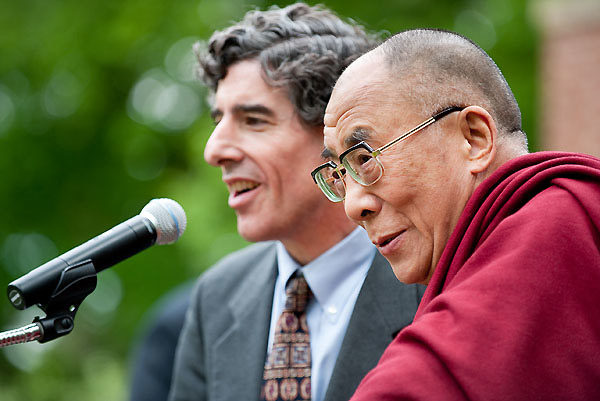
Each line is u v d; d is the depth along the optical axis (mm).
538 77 7992
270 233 2674
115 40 8539
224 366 2795
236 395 2711
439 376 1574
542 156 1838
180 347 3072
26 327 2000
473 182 1912
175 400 2986
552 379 1544
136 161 9000
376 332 2541
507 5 8211
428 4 8188
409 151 1897
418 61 1924
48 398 9695
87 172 9305
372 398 1586
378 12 8094
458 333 1578
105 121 9117
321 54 2664
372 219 1974
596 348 1581
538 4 7277
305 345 2670
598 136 6715
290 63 2615
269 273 2902
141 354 4266
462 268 1730
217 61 2725
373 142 1916
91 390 9414
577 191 1707
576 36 6855
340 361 2523
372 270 2635
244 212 2693
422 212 1910
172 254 8516
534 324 1565
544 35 7160
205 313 2998
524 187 1764
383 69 1936
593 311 1604
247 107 2635
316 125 2635
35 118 9305
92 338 9672
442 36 1972
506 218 1725
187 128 8672
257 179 2645
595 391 1571
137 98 9086
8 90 9328
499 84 1977
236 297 2943
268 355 2758
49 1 9219
